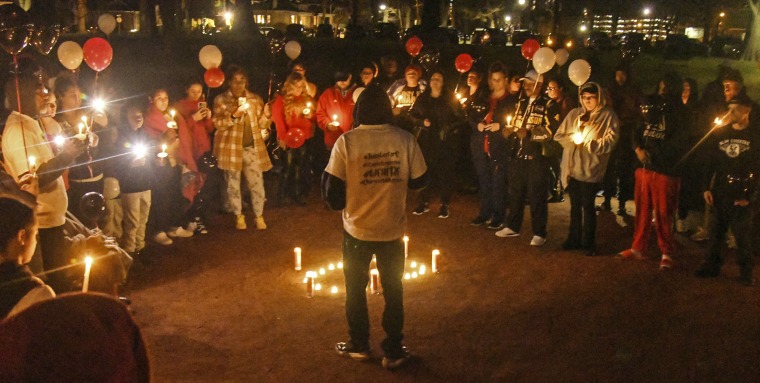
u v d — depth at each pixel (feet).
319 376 17.49
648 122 25.73
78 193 23.08
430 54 41.42
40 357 5.36
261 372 17.67
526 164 28.76
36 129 16.57
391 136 17.39
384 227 17.43
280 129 33.81
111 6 212.64
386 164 17.29
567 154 27.12
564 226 31.94
